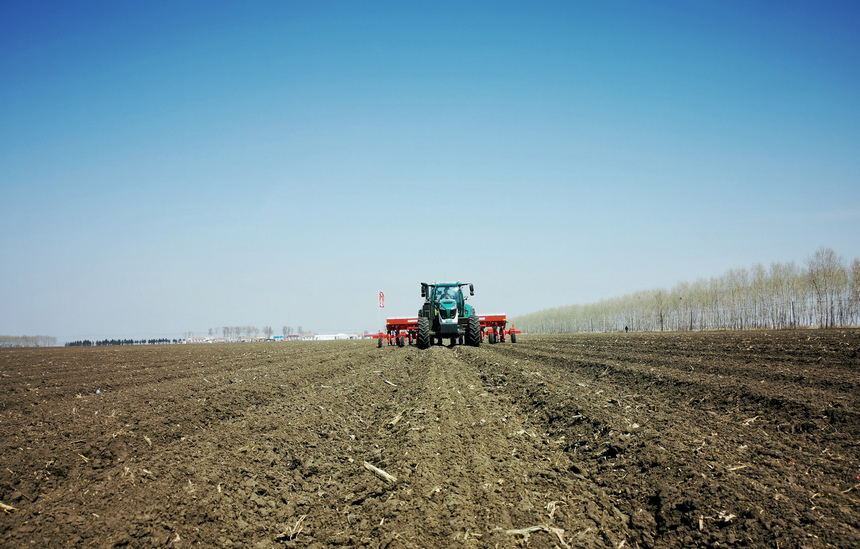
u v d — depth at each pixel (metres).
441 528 5.08
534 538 4.90
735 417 7.91
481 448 7.38
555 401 9.66
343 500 6.08
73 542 4.53
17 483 5.54
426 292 25.31
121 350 31.16
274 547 5.01
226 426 8.16
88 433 7.26
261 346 35.75
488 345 26.59
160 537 4.79
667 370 12.41
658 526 5.15
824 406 7.54
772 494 5.17
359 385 12.81
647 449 6.67
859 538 4.29
